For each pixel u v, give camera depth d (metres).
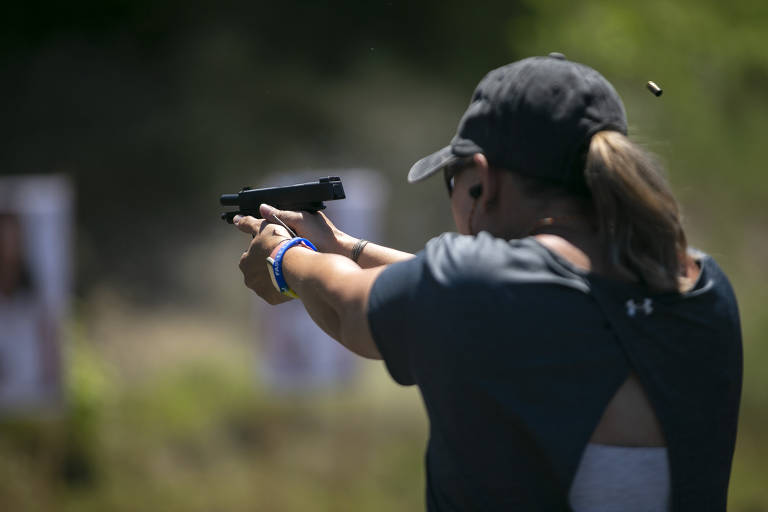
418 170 4.26
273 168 38.84
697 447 3.80
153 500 20.05
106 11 40.25
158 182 37.75
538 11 45.34
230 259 34.53
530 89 3.83
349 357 24.00
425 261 3.79
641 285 3.76
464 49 45.91
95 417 21.11
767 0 47.50
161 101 39.25
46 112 37.62
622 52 43.44
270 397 23.69
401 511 20.64
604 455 3.69
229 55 40.28
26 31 39.03
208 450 21.92
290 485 21.12
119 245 35.50
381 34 45.25
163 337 28.08
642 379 3.68
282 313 23.67
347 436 22.84
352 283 4.03
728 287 4.06
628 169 3.67
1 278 19.67
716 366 3.87
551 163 3.82
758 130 45.16
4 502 18.94
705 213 41.84
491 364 3.60
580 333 3.63
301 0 43.84
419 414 24.02
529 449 3.64
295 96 40.78
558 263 3.72
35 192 20.12
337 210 22.47
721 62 45.75
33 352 19.91
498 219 4.03
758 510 21.80
